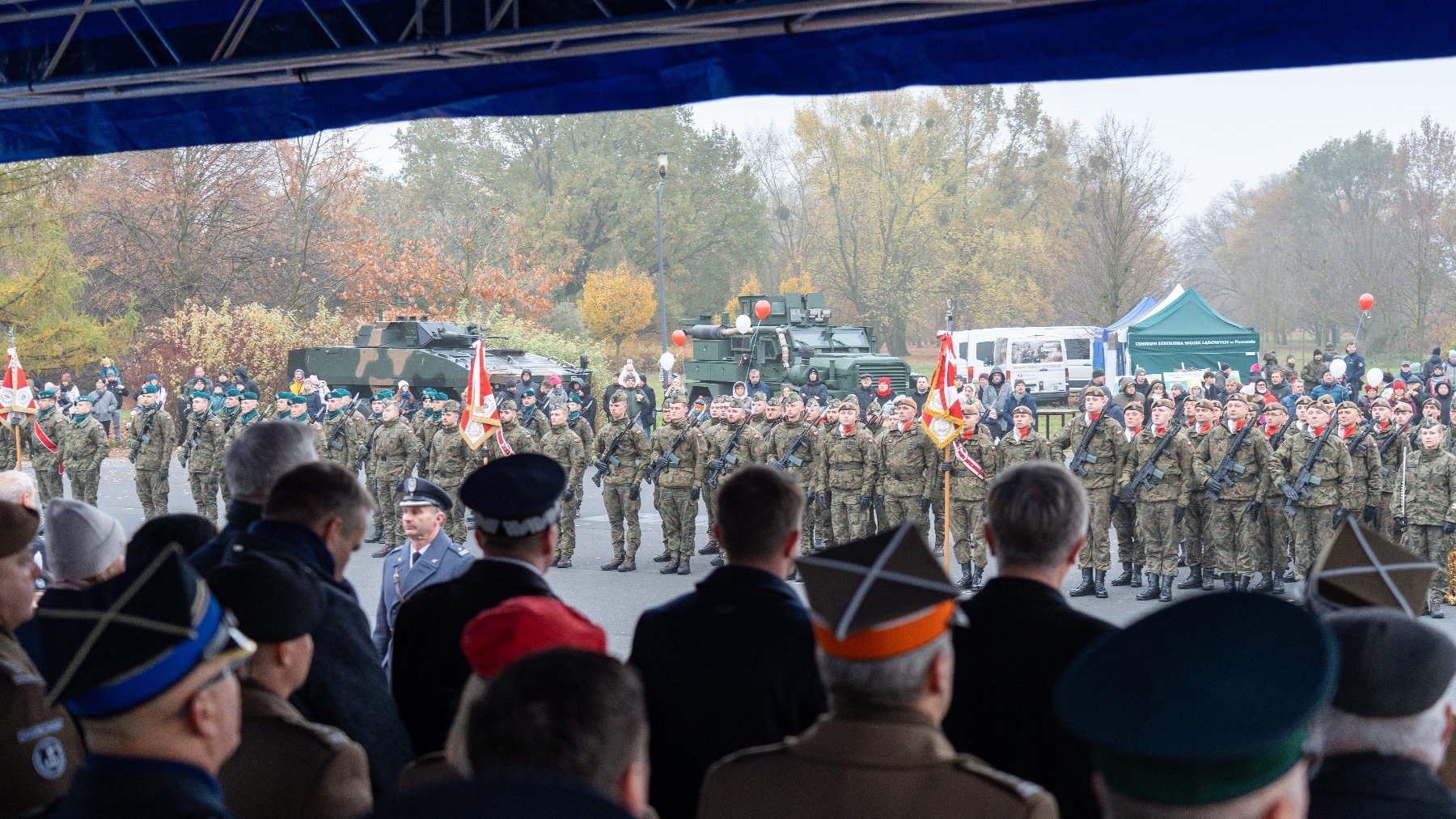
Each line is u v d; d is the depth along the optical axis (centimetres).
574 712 182
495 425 1564
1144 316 3688
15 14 834
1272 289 6312
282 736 308
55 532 421
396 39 771
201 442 1895
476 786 124
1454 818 222
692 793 349
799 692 346
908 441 1420
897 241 6228
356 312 4672
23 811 340
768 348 3083
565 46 752
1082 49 680
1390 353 5269
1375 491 1262
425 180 6412
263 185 4650
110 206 4497
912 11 669
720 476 1507
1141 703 162
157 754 229
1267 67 646
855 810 246
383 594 642
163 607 228
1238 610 170
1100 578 1334
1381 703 225
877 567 253
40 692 346
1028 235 6256
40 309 3434
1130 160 4734
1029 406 1380
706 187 6262
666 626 359
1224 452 1303
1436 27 612
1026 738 331
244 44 809
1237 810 157
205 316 3769
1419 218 5272
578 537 1770
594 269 6038
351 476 407
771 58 747
